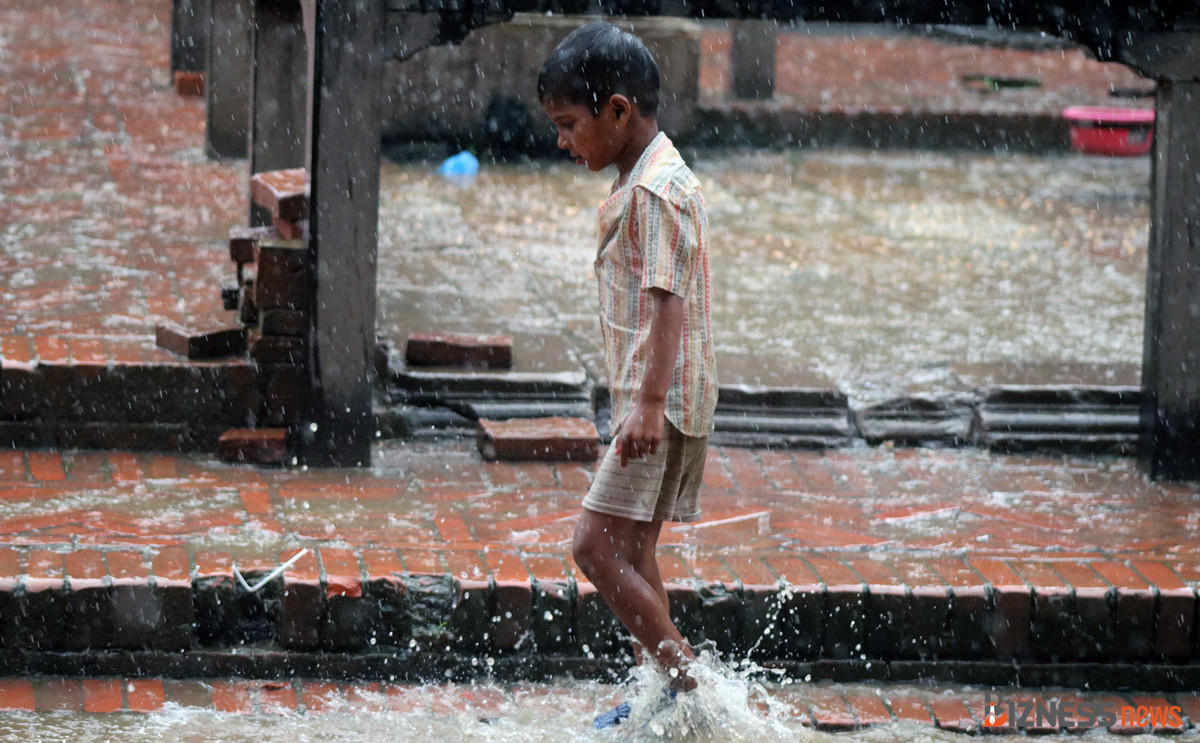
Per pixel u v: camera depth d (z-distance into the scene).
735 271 23.98
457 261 23.03
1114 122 36.59
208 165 26.66
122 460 15.24
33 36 38.62
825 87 41.09
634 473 10.66
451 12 14.86
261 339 15.52
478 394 16.89
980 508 15.10
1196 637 12.98
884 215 29.36
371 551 13.09
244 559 12.70
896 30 53.94
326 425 15.47
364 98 14.88
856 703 12.41
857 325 20.75
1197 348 15.95
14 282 18.61
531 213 27.42
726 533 14.08
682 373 10.65
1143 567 13.48
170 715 11.53
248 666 12.28
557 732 11.53
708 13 15.32
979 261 25.50
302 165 20.27
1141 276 24.67
